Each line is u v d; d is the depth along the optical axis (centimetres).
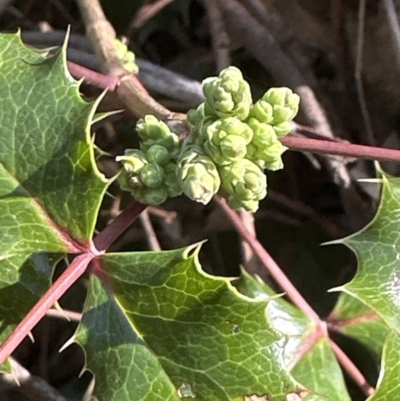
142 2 35
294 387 22
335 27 33
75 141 23
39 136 23
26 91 23
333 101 34
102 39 28
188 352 22
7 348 21
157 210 34
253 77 35
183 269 22
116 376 23
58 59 23
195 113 23
